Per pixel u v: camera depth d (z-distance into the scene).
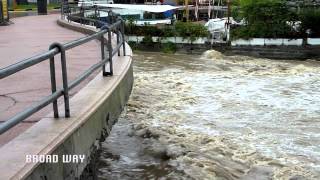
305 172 7.55
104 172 7.16
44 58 4.75
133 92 13.19
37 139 4.84
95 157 6.39
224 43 27.22
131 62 10.20
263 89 14.55
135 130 9.29
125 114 10.19
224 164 7.75
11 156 4.39
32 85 8.11
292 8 28.03
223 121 10.45
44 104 4.88
